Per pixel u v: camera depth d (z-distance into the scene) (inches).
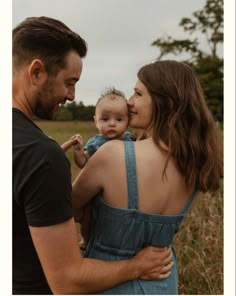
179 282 117.5
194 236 128.4
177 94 61.6
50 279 55.2
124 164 59.8
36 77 60.5
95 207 62.6
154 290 61.2
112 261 59.1
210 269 117.4
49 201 53.4
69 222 55.2
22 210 56.6
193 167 61.1
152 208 60.6
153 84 62.5
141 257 60.6
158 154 60.9
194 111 61.8
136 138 73.3
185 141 60.6
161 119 61.6
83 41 63.9
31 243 58.7
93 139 73.6
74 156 70.9
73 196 62.1
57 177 53.9
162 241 62.1
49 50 60.4
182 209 63.5
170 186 61.2
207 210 131.6
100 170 60.7
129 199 59.6
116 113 71.7
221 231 125.3
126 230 60.1
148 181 60.1
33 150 54.1
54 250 54.1
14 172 54.7
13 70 61.6
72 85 63.8
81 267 56.1
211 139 62.9
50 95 61.6
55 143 56.0
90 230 64.7
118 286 60.2
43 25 61.3
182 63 65.2
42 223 53.6
